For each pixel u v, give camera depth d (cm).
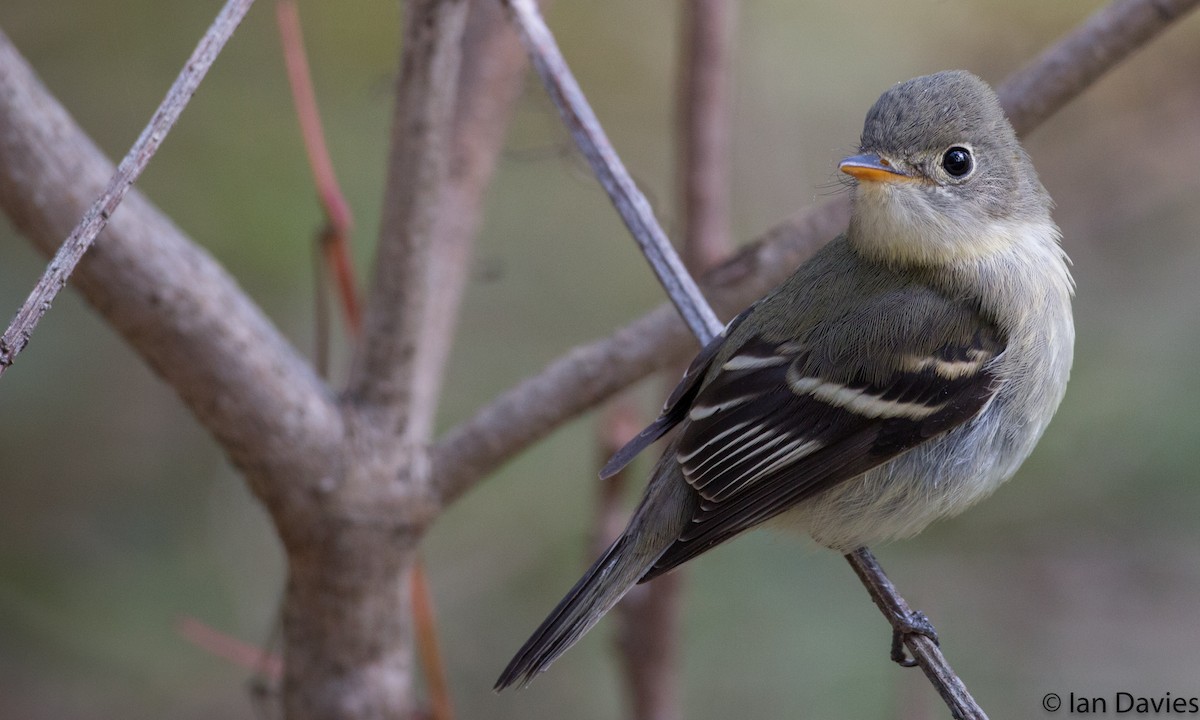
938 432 695
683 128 927
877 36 1297
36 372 1064
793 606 1067
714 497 681
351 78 1139
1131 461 1118
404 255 692
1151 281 1233
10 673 1007
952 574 1130
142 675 1023
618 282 1267
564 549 1157
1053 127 1285
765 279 768
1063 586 1123
